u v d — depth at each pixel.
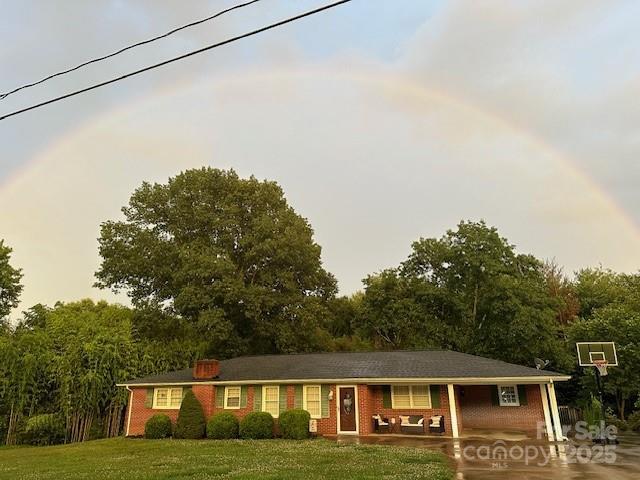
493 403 20.47
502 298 32.41
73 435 23.16
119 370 24.86
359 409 19.39
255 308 32.28
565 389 29.84
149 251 34.62
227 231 35.34
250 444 16.94
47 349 24.41
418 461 12.19
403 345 37.84
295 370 21.69
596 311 28.39
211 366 22.02
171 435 20.69
